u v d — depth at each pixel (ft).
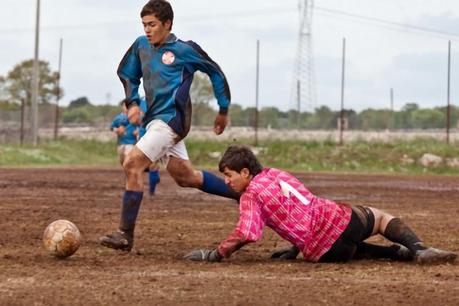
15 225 65.77
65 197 97.40
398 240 47.06
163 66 49.88
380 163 218.18
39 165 203.92
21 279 40.47
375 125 324.80
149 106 50.49
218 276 41.93
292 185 46.93
